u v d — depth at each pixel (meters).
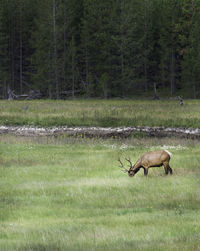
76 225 39.50
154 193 52.56
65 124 147.25
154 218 40.81
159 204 48.28
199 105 197.00
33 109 185.00
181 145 100.56
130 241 32.94
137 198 50.69
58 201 51.59
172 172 64.31
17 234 37.50
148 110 174.00
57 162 79.62
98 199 51.34
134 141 111.00
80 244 32.75
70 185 59.56
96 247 31.56
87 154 88.62
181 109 175.62
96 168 72.44
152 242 32.28
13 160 82.19
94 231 36.50
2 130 139.75
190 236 33.34
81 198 52.34
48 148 99.19
